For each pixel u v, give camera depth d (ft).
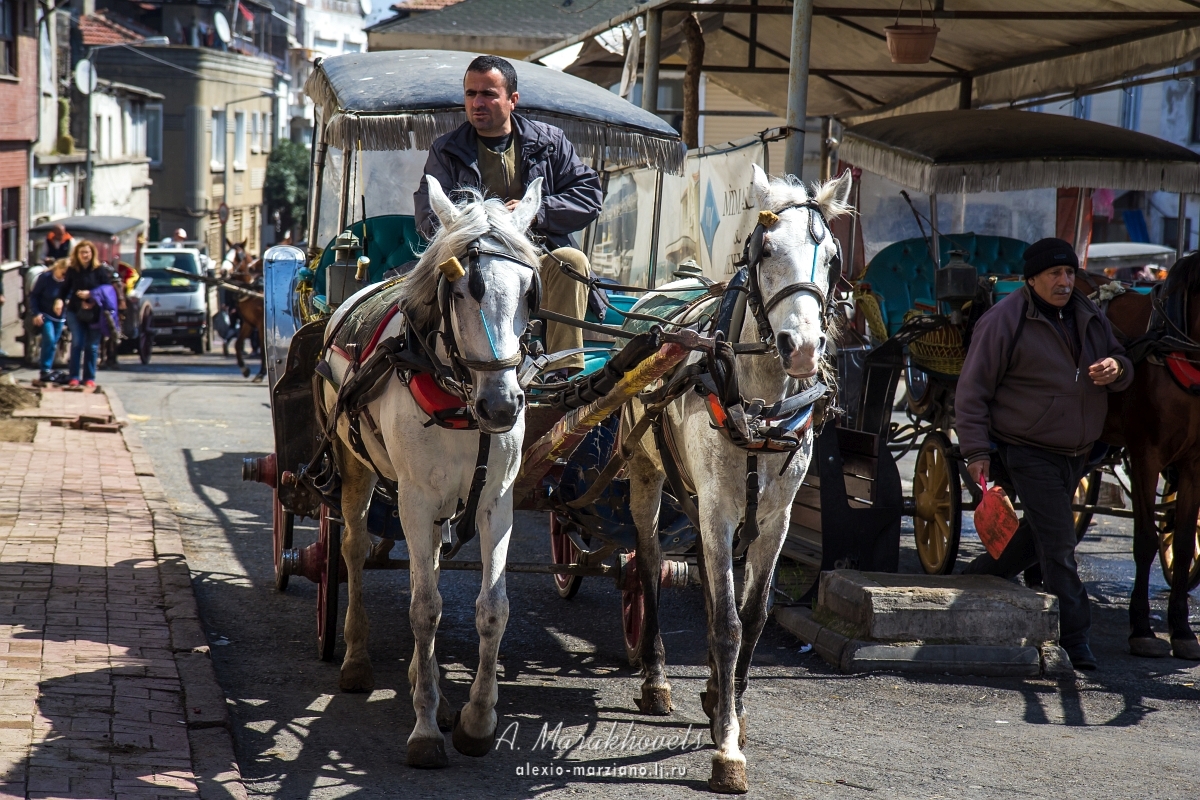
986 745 16.93
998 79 42.09
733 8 35.04
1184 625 21.66
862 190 33.42
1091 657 20.79
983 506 19.75
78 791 13.35
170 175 176.96
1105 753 16.71
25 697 15.83
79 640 18.43
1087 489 29.99
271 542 28.43
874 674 20.06
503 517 15.33
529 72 23.26
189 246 131.44
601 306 19.57
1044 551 21.03
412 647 20.95
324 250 22.30
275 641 20.89
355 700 17.99
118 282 77.61
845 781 15.47
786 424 14.62
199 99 176.45
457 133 18.16
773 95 50.26
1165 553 26.68
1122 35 35.40
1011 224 33.96
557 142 18.53
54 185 114.52
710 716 16.60
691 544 20.34
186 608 20.62
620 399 14.73
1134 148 28.17
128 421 45.62
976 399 20.98
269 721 16.96
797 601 22.98
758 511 15.42
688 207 29.73
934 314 26.13
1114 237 91.61
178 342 94.17
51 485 31.76
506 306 13.71
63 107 122.01
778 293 13.76
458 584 25.71
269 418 50.60
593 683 19.36
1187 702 19.13
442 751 15.47
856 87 48.57
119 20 180.86
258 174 201.67
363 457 16.84
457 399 14.57
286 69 239.09
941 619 20.30
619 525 18.81
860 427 24.61
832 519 22.52
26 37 99.91
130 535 26.13
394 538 19.22
